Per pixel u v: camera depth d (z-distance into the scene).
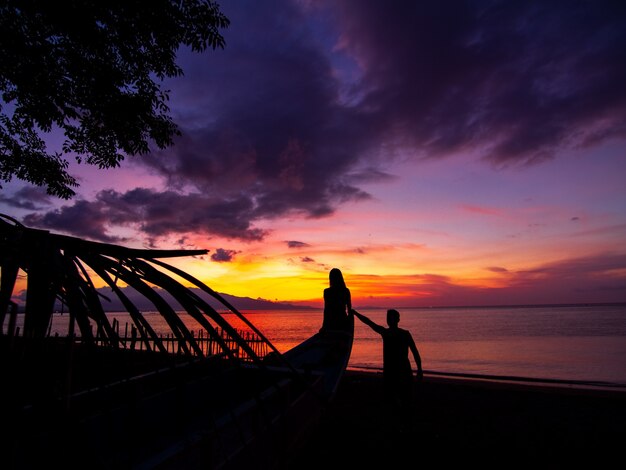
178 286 1.69
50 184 7.59
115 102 6.57
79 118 6.97
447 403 7.86
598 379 16.02
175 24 6.10
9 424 0.99
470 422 6.51
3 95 6.49
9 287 1.09
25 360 1.09
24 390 1.05
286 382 4.11
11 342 1.04
